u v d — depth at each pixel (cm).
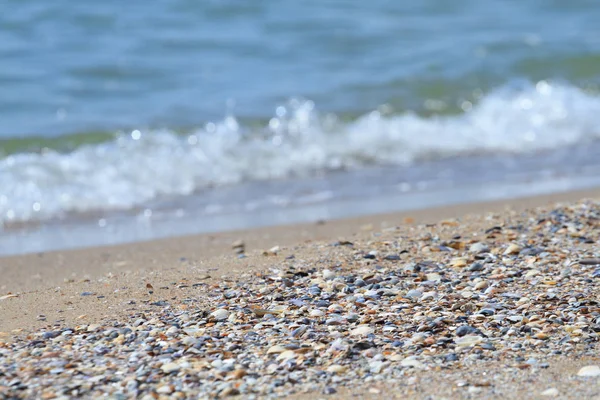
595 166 2806
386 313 1407
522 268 1627
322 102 3444
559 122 3297
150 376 1180
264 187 2606
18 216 2323
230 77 3731
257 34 4328
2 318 1435
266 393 1135
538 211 2050
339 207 2373
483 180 2645
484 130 3206
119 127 3053
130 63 3841
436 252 1747
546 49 4175
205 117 3206
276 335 1328
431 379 1165
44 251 2023
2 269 1870
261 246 1977
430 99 3547
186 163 2758
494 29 4531
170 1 4594
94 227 2245
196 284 1591
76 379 1170
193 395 1131
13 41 4006
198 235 2125
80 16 4306
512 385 1140
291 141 3002
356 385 1155
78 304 1498
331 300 1483
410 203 2391
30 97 3397
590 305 1423
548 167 2800
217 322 1388
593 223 1919
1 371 1190
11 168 2614
